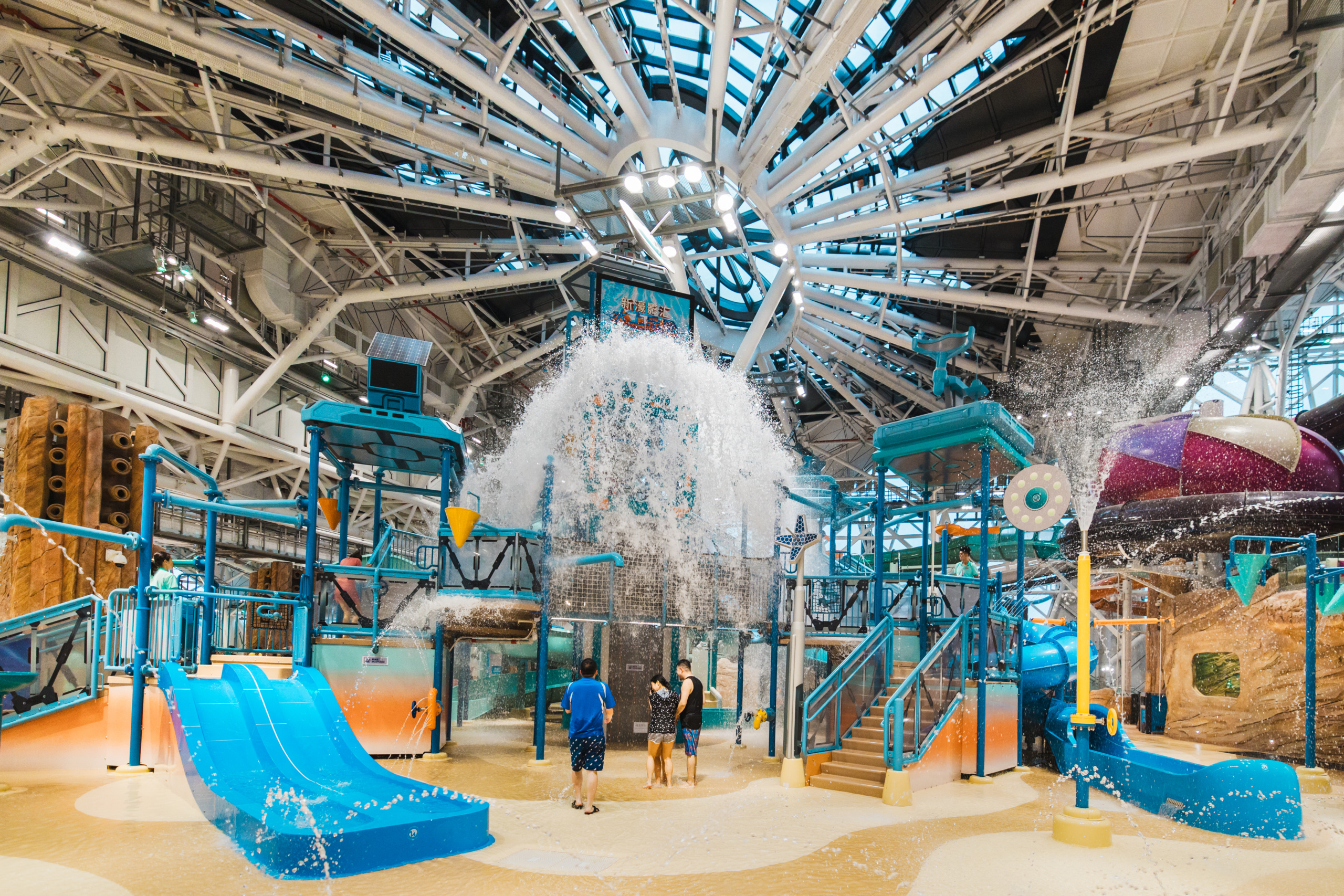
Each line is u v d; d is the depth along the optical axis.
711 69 17.44
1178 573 18.94
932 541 27.02
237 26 16.73
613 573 13.50
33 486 13.99
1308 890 6.79
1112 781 10.98
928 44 18.17
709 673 21.78
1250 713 16.05
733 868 6.99
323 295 28.48
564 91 22.69
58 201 21.89
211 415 26.75
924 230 25.95
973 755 12.50
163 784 9.70
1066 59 19.81
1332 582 12.28
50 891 5.88
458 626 13.14
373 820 7.16
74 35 17.86
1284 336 26.25
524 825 8.41
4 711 10.64
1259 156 21.84
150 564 10.91
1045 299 29.41
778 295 26.06
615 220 25.50
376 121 19.20
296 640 12.09
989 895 6.43
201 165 23.41
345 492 14.37
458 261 30.55
